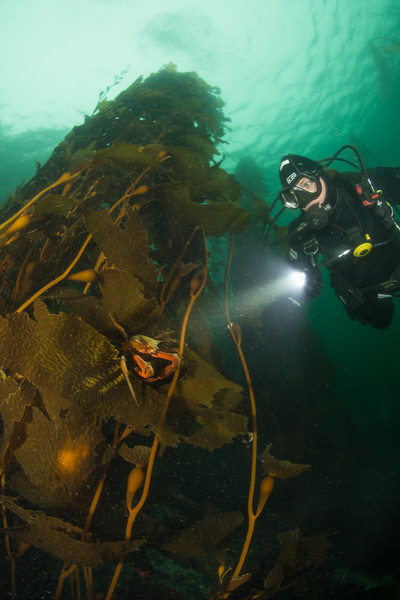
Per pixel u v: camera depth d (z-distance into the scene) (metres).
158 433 1.25
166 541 1.54
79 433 1.29
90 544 1.18
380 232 2.79
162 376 1.29
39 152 11.03
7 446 1.29
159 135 2.96
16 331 1.16
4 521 1.57
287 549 1.51
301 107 13.77
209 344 1.64
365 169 2.83
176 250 2.11
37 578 1.72
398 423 9.52
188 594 2.42
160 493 1.93
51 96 10.80
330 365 5.52
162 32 11.40
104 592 2.14
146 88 3.87
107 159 1.90
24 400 1.29
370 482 5.43
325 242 2.88
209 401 1.34
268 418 4.32
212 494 3.81
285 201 2.79
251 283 4.44
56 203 1.62
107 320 1.36
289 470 1.30
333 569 3.61
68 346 1.17
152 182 2.25
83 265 1.94
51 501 1.30
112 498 1.60
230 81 12.70
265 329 4.99
